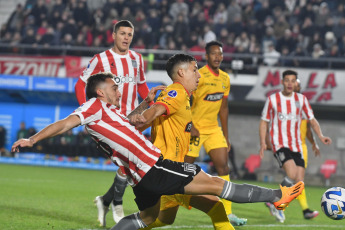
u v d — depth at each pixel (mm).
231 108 34375
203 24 36438
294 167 14586
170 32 35906
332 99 31562
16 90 34812
